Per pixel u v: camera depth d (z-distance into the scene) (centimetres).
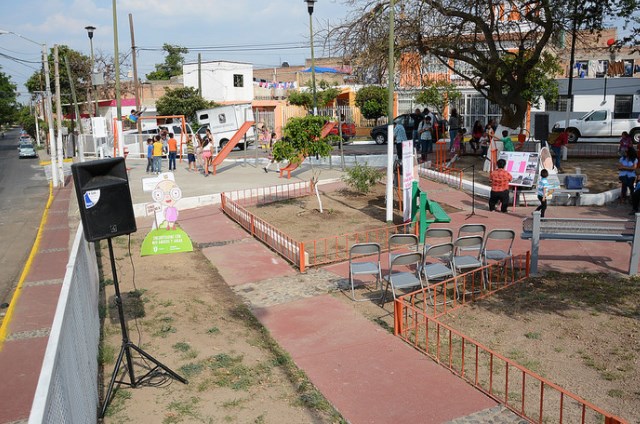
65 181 2923
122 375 661
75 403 451
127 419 561
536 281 948
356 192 1845
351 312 856
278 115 3938
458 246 930
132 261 1140
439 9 1977
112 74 5219
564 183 1650
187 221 1539
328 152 1568
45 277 1289
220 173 2298
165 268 1112
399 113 3978
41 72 5041
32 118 7719
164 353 715
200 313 862
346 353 715
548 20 2017
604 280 939
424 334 766
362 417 565
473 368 663
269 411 579
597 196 1549
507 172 1488
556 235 977
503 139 1750
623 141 1888
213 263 1144
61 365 401
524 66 2150
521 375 641
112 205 604
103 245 1300
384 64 2116
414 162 1320
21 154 4706
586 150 2519
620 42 1956
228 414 573
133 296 935
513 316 805
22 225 1906
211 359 698
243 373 662
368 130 4119
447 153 2517
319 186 1959
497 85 2194
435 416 562
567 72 3916
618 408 561
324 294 943
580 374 634
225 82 4953
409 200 1302
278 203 1714
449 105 3575
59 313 459
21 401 721
